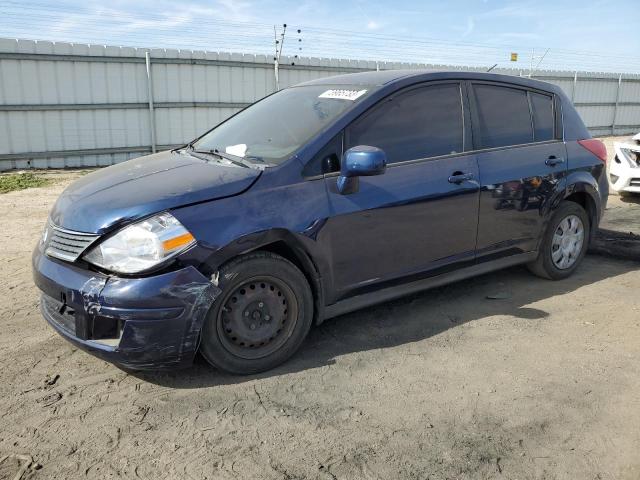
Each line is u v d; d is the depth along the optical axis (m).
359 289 3.49
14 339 3.58
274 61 15.70
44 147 12.88
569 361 3.32
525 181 4.21
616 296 4.38
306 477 2.32
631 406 2.84
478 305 4.19
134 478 2.32
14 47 12.09
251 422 2.71
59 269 2.91
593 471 2.36
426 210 3.66
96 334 2.85
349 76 4.11
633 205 7.77
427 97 3.83
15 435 2.60
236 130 3.97
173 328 2.80
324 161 3.30
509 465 2.39
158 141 14.33
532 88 4.49
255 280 3.07
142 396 2.94
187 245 2.81
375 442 2.55
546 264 4.57
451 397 2.93
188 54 14.25
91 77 13.09
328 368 3.24
